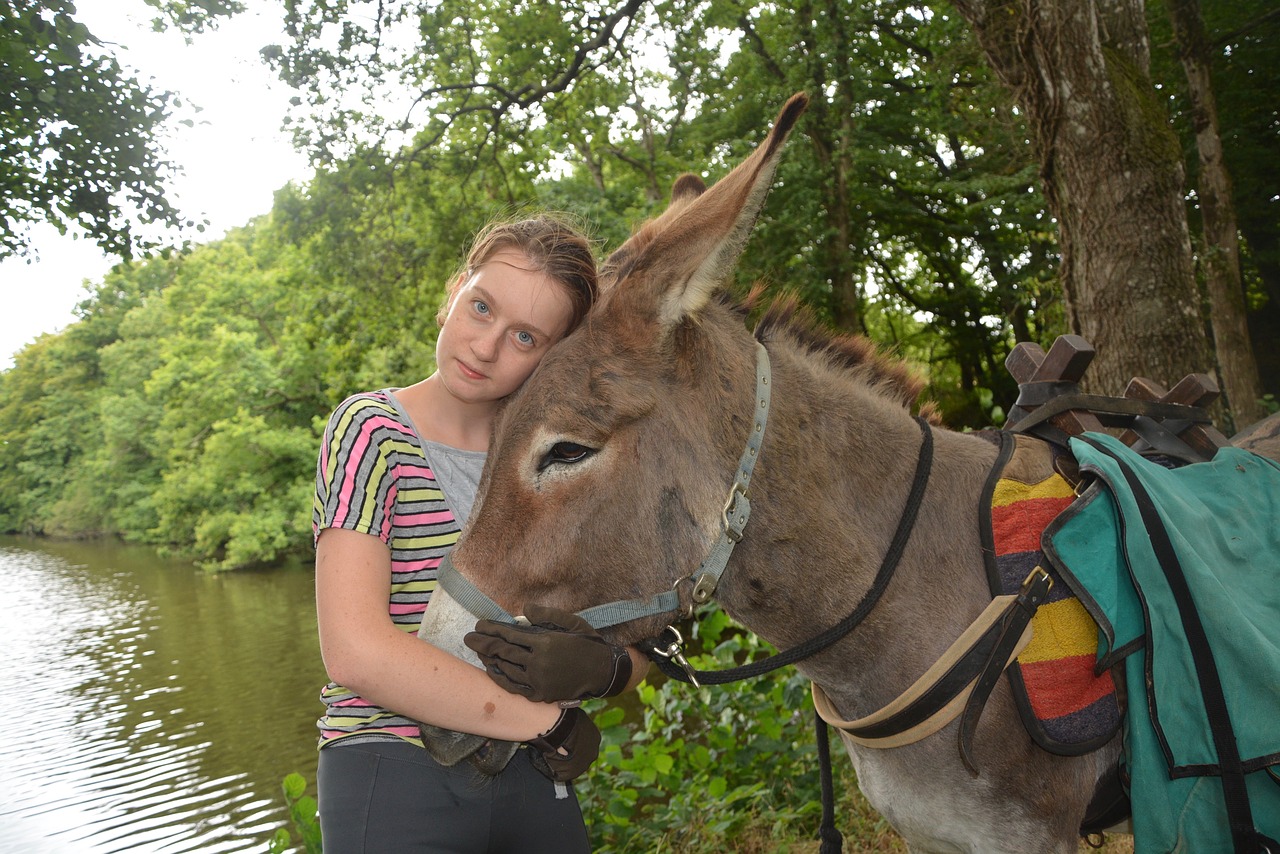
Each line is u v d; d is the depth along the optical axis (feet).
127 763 39.22
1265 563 5.76
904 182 66.33
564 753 5.28
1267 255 51.80
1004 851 5.50
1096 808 5.92
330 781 5.53
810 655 5.84
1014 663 5.41
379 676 4.83
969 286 74.18
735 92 58.34
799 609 5.65
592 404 5.15
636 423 5.21
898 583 5.70
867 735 5.60
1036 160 20.16
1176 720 5.16
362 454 5.41
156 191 34.14
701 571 5.26
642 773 12.43
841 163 56.75
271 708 44.88
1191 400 6.89
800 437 5.61
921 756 5.53
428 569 5.63
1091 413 6.36
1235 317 36.52
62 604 89.04
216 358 105.91
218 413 104.42
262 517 96.22
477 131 50.47
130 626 73.15
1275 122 52.24
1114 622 5.26
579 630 5.13
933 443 6.08
